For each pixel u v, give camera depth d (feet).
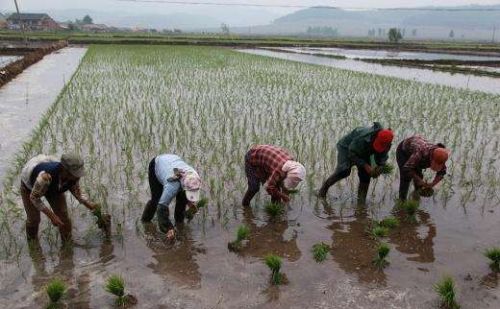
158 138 29.78
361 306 13.74
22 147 28.17
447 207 20.80
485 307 13.82
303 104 43.09
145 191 21.47
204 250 16.66
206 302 13.73
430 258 16.49
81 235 17.40
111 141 28.86
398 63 103.09
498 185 23.38
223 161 25.72
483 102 46.32
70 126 31.91
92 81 53.83
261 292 14.26
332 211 20.25
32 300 13.65
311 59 110.32
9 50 111.45
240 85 53.88
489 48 188.85
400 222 19.31
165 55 96.53
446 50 172.04
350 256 16.56
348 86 56.08
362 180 20.85
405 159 20.12
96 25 484.74
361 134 19.39
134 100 42.57
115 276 13.83
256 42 179.22
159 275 15.03
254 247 17.02
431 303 13.93
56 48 116.57
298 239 17.72
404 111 40.65
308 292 14.34
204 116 36.50
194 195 15.78
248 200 19.85
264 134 31.60
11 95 47.73
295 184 17.20
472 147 29.68
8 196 20.52
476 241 17.79
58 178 14.93
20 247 16.44
